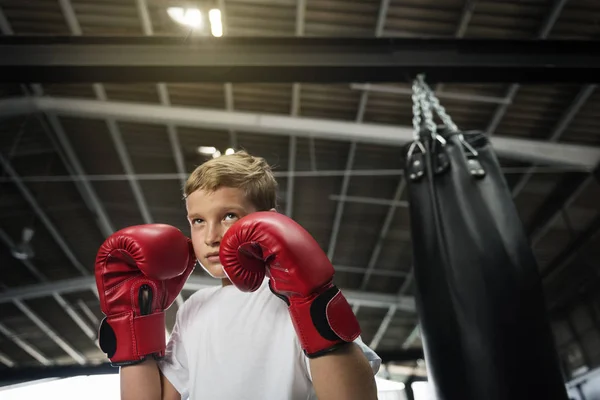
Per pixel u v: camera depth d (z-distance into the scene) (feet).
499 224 4.31
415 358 22.26
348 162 16.88
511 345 3.72
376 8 10.75
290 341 2.42
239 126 14.79
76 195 19.21
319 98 14.01
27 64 5.89
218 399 2.38
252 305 2.60
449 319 4.04
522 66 6.23
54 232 21.15
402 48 6.30
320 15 11.03
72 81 6.21
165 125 15.55
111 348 2.59
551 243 20.44
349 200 19.07
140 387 2.53
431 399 4.09
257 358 2.42
